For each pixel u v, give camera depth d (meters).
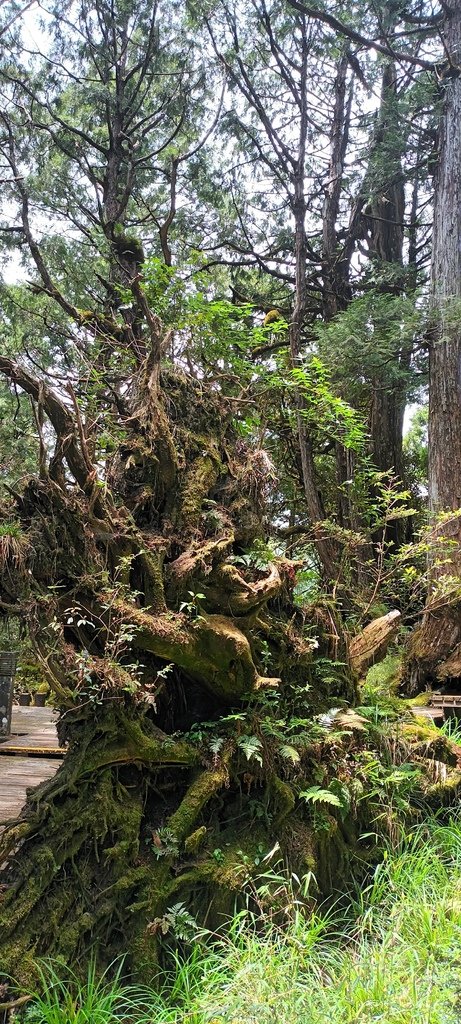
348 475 9.70
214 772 3.36
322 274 11.81
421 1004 2.62
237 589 3.57
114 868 3.02
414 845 3.87
